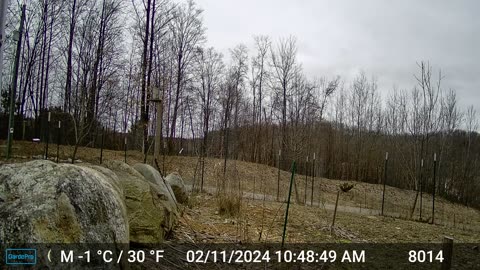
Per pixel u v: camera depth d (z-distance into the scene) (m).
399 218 10.87
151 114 14.50
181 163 16.78
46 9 21.64
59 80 23.50
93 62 22.77
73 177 2.56
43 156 12.19
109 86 23.56
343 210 11.95
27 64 21.61
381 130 29.72
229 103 25.39
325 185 20.45
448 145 23.34
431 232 8.19
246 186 16.00
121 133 22.91
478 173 24.44
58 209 2.36
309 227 6.81
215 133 22.23
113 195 2.87
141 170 5.33
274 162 25.52
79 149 16.33
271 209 8.56
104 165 4.35
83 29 22.27
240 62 29.17
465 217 16.02
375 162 26.69
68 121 19.41
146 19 19.39
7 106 19.88
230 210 6.72
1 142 15.03
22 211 2.27
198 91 24.81
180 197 7.12
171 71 22.34
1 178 2.46
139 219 3.82
